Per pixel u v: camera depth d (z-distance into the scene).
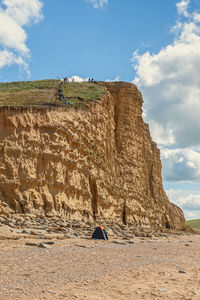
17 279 8.27
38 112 32.88
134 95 55.78
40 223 25.83
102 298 7.06
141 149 55.75
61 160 32.59
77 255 12.84
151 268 10.86
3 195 27.72
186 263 12.64
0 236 16.12
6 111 30.09
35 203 28.97
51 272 9.31
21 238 17.02
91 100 43.44
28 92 44.28
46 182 30.61
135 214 46.53
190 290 8.05
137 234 29.34
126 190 47.28
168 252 16.20
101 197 38.38
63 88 50.22
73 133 36.00
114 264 11.22
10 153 29.08
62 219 29.41
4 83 57.94
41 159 31.03
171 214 71.75
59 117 35.12
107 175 42.03
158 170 68.38
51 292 7.30
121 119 53.03
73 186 33.75
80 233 23.12
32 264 10.37
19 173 29.00
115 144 50.72
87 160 37.81
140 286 8.23
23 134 30.52
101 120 43.84
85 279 8.74
